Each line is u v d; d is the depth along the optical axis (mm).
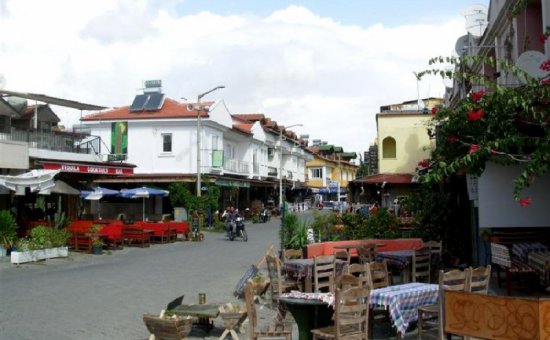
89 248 24406
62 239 22750
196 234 31578
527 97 9438
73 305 12680
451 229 16609
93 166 28719
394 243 15320
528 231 13375
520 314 5719
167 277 17172
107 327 10531
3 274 18000
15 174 24516
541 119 9320
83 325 10695
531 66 12922
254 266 13742
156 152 42969
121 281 16375
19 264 20312
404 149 35812
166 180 40406
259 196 61406
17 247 21250
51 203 29141
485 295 6020
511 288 11680
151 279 16750
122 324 10781
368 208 32719
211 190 39188
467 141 11273
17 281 16453
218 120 44875
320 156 91375
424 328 8859
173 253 24781
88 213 37312
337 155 102375
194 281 16281
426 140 35531
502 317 5863
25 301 13180
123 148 40156
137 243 29062
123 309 12219
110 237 25891
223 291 14445
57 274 18016
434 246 13898
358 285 8469
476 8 21875
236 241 31016
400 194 34406
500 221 12109
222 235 35250
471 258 16188
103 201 40938
